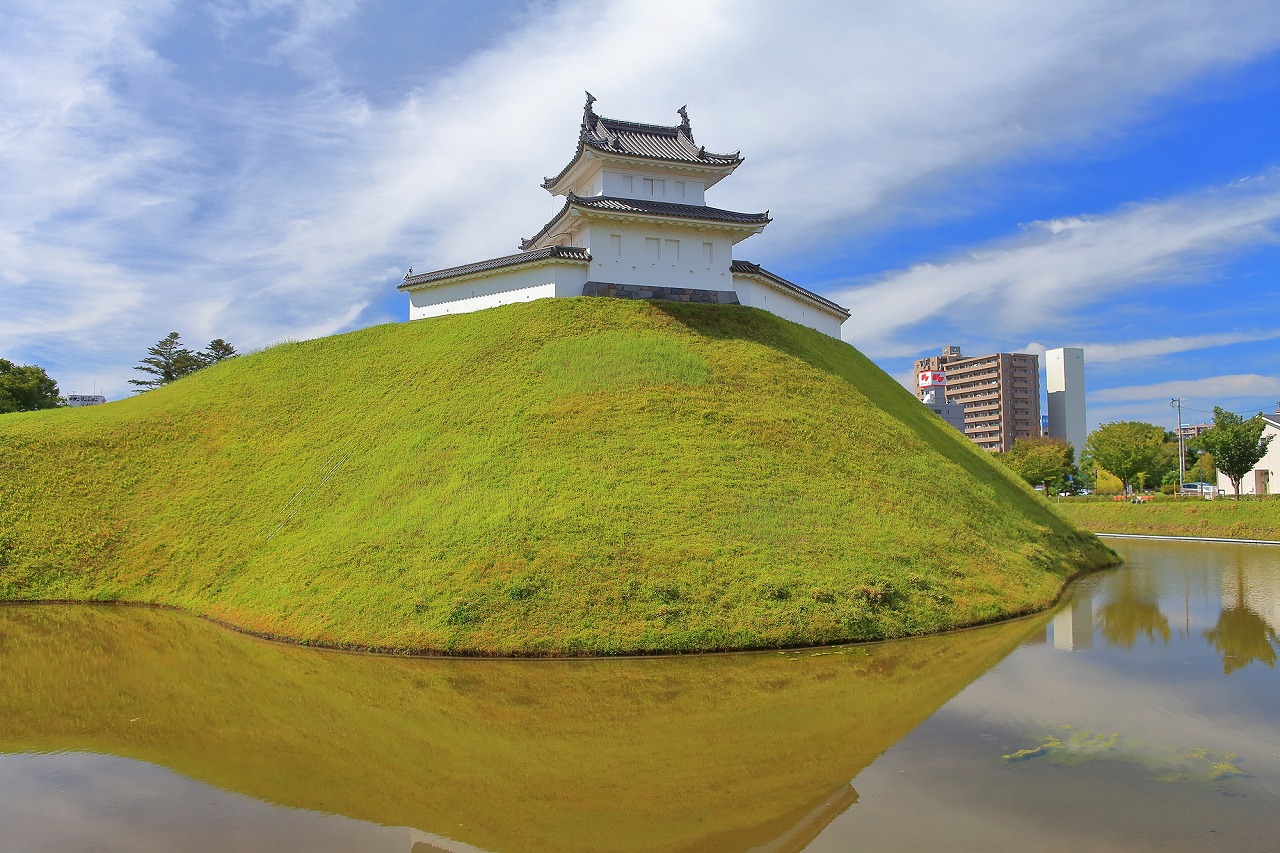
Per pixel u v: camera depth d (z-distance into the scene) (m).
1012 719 14.47
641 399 31.56
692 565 22.33
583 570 21.91
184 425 39.03
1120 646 20.33
